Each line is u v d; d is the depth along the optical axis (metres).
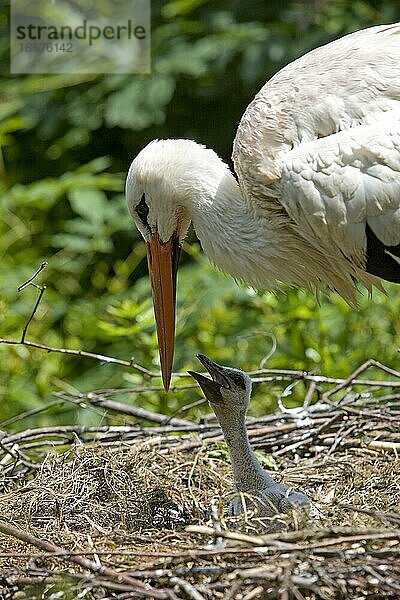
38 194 14.84
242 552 7.22
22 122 15.54
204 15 16.30
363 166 8.66
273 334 12.26
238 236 9.23
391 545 7.46
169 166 9.38
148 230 9.64
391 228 8.71
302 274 9.40
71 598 7.35
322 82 8.95
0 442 9.80
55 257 15.56
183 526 8.88
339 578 7.11
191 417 11.55
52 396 12.96
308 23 15.64
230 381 8.90
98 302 14.60
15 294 14.34
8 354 13.38
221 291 12.98
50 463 9.58
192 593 7.04
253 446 10.08
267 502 8.68
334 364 11.70
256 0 16.31
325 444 10.06
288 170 8.81
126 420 11.25
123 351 13.42
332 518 8.30
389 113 8.80
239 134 9.16
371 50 9.03
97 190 15.65
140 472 9.35
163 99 15.72
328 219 8.76
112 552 7.32
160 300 9.75
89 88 16.62
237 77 16.34
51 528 8.65
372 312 12.30
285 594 6.82
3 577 7.41
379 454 9.71
